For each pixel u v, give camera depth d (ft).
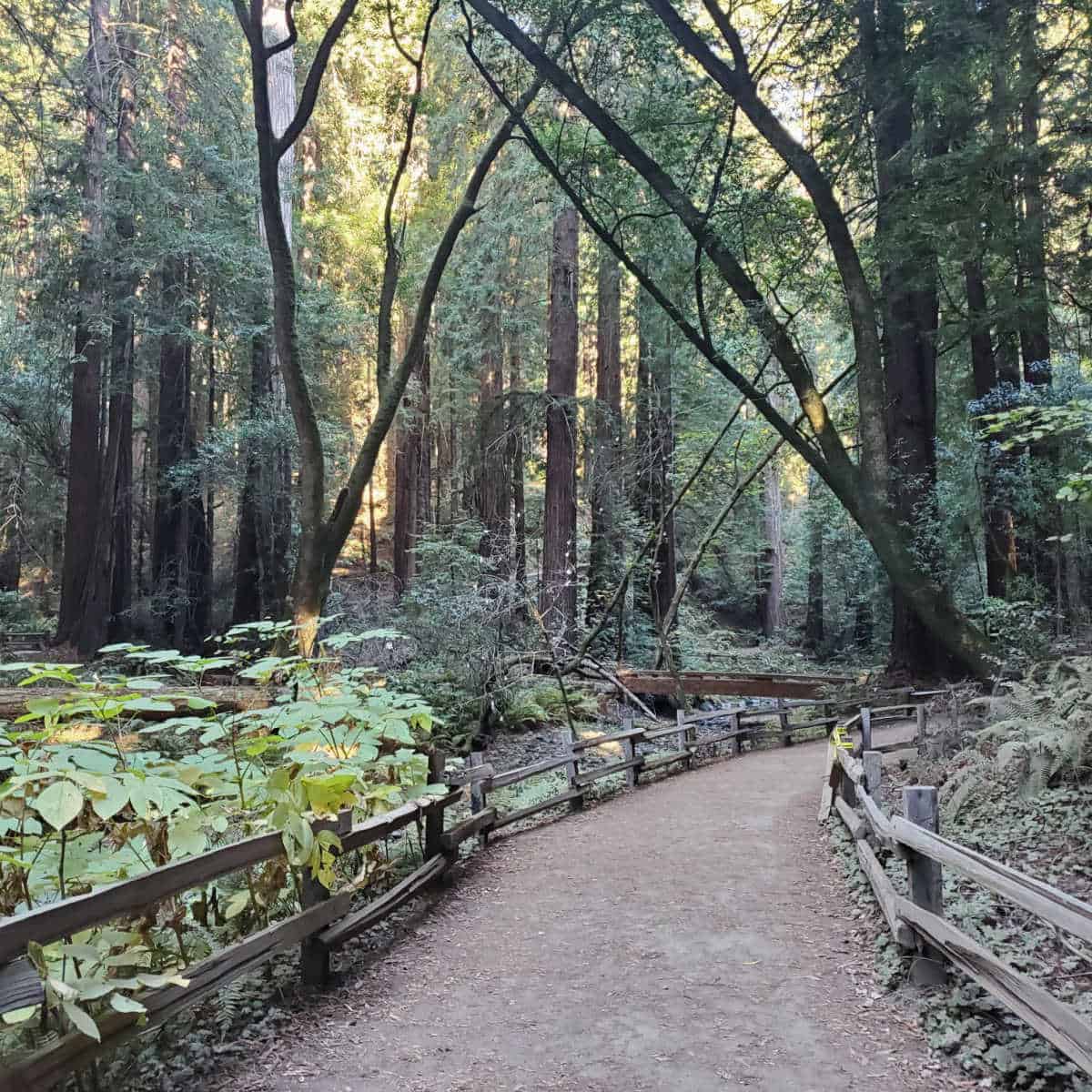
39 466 71.20
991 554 53.88
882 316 49.88
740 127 49.96
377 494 127.24
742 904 18.24
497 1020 13.07
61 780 10.76
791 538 122.01
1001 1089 10.34
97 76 56.59
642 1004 13.43
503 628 46.88
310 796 14.20
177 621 68.33
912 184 40.57
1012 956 13.39
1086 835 18.06
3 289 70.90
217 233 57.47
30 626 80.12
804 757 40.09
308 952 14.21
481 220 69.77
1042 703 23.97
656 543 61.67
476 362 81.15
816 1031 12.21
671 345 65.41
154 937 12.82
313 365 67.56
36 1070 9.01
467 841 24.90
